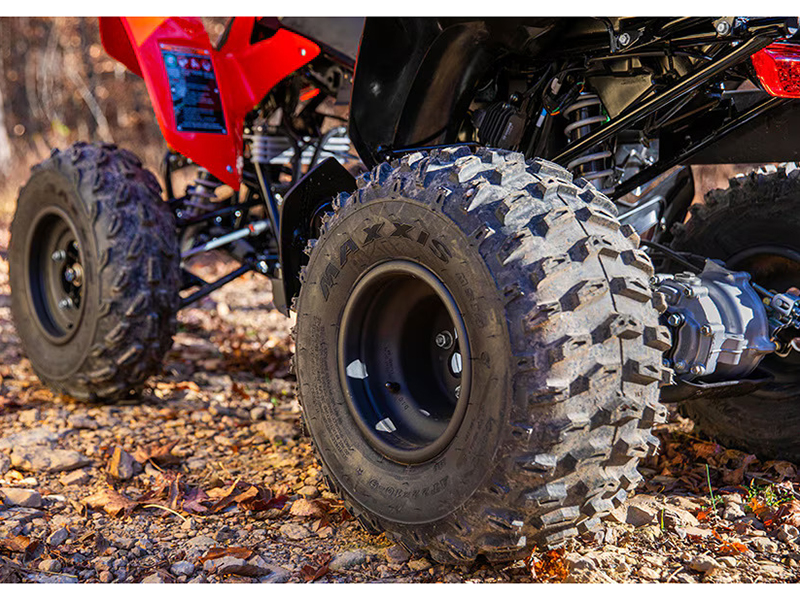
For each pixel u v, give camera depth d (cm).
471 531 234
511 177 244
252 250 473
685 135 331
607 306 226
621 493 240
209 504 310
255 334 641
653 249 346
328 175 334
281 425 407
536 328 218
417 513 247
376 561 264
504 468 223
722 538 272
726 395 309
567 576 247
